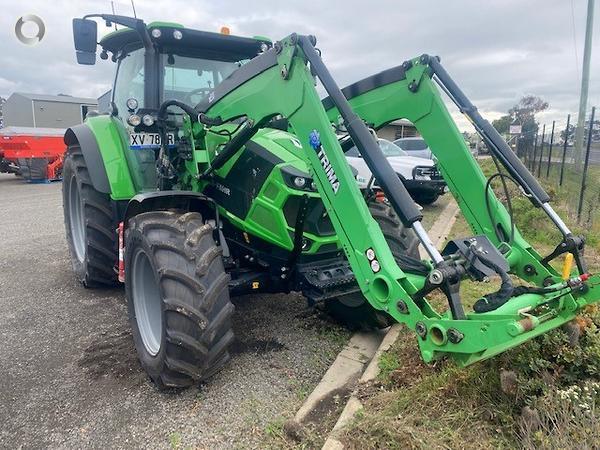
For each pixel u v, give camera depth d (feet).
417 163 34.37
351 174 8.16
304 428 8.68
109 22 12.60
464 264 7.78
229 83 10.44
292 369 11.09
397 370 10.09
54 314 14.37
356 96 11.41
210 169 11.59
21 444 8.59
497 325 6.75
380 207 12.83
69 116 83.35
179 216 10.30
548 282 9.03
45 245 22.90
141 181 13.66
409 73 10.39
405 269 8.43
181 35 12.66
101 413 9.46
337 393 9.92
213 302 9.34
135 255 10.75
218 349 9.55
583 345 9.17
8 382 10.59
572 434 7.27
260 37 13.76
